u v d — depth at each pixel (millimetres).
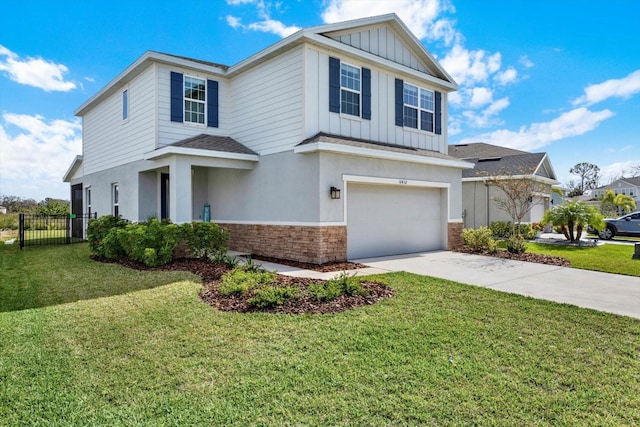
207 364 3932
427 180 13070
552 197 25391
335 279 7203
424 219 13414
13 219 26203
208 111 13016
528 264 10734
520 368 3900
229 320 5277
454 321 5316
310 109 10641
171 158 11008
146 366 3873
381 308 5914
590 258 12031
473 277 8719
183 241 10352
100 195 16219
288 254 10953
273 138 11578
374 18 12125
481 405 3211
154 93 11953
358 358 4086
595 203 40344
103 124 15930
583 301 6656
